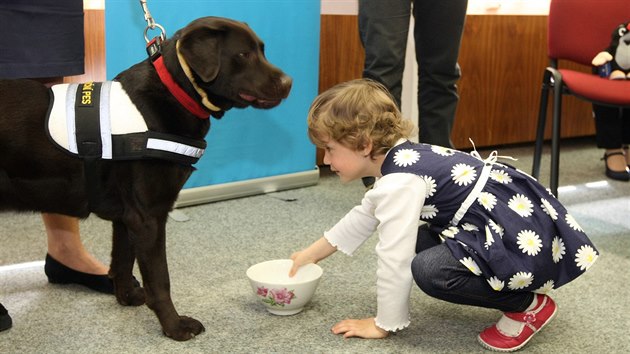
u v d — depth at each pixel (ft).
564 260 4.52
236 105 4.77
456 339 4.75
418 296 5.52
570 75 7.97
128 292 5.26
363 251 6.60
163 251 4.61
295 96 8.75
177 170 4.50
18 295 5.47
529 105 12.07
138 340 4.66
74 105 4.36
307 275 5.28
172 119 4.46
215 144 8.19
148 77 4.48
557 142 7.82
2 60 5.36
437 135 8.18
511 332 4.60
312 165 9.27
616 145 9.90
